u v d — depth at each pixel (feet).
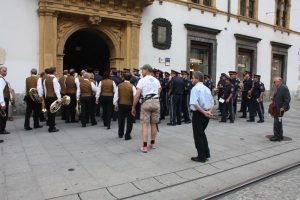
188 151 24.12
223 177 18.98
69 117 37.27
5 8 37.58
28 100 30.76
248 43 64.95
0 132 28.63
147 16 48.55
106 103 32.48
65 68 53.72
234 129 34.81
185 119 38.06
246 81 43.86
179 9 52.44
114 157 21.94
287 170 20.97
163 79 40.88
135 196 15.72
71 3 40.63
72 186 16.55
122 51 46.73
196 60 56.70
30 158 21.16
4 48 37.70
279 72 75.51
